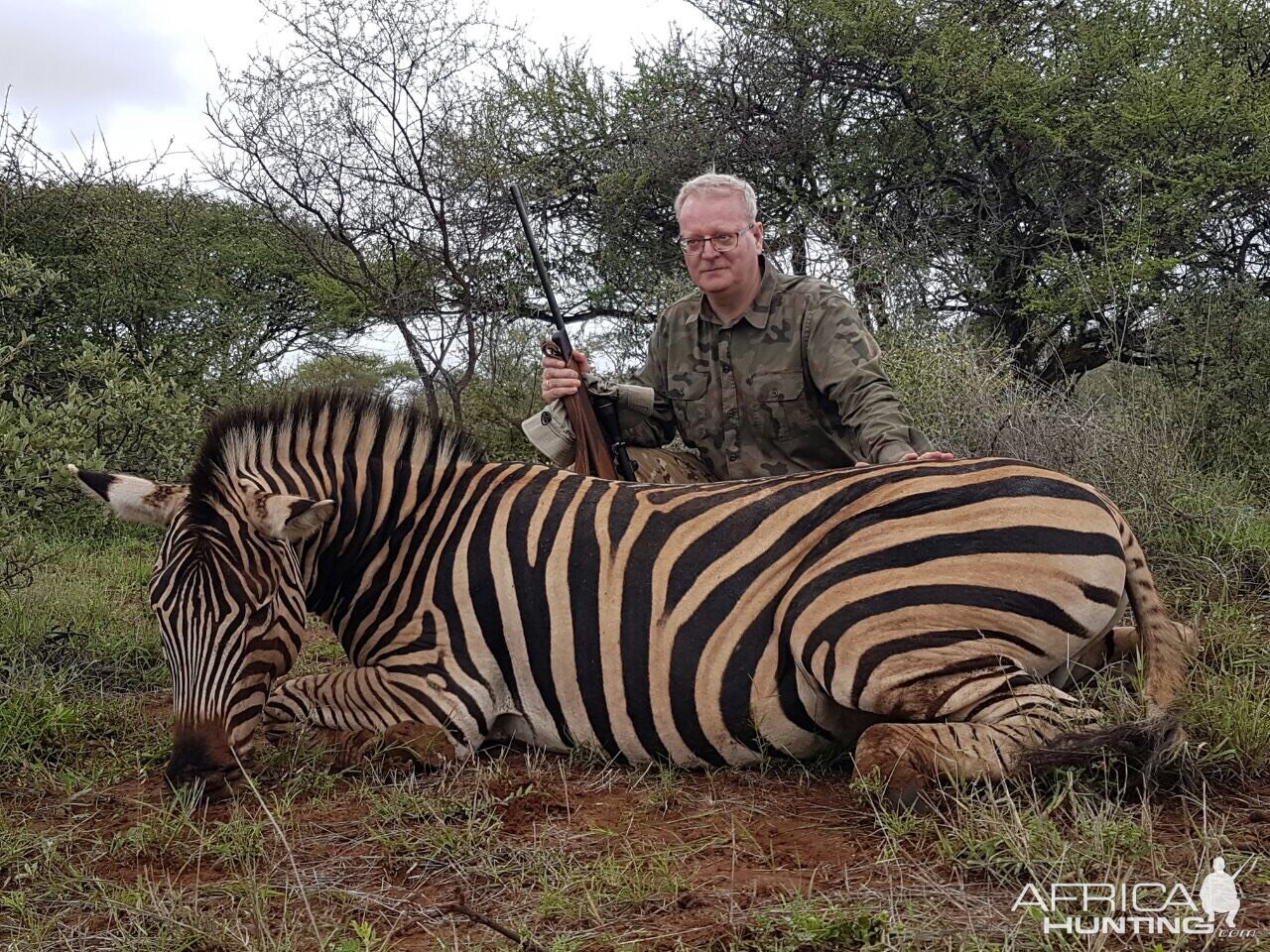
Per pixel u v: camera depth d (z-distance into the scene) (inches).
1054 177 472.1
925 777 104.9
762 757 122.6
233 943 89.7
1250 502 238.4
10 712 143.9
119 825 116.6
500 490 138.1
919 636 111.0
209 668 117.6
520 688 131.6
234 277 514.9
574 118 535.8
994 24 502.3
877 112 508.1
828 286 174.2
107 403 214.5
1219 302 347.3
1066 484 115.7
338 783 127.0
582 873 98.3
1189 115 415.8
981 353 303.6
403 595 135.8
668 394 186.1
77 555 256.4
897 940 82.0
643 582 125.8
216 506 121.4
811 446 177.9
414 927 92.1
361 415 141.3
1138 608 118.6
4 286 239.5
